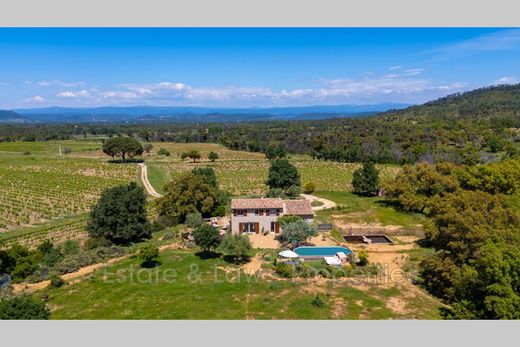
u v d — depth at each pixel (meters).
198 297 40.19
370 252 58.88
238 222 65.00
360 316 36.44
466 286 36.72
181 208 73.25
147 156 194.88
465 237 45.59
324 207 83.19
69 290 43.22
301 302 39.06
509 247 36.59
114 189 66.19
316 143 190.75
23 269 49.69
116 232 63.41
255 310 37.31
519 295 33.38
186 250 55.88
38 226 80.25
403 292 43.09
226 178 128.75
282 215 64.88
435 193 79.56
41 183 123.31
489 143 155.75
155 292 41.66
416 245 62.62
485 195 57.59
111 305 39.12
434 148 160.88
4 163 164.12
